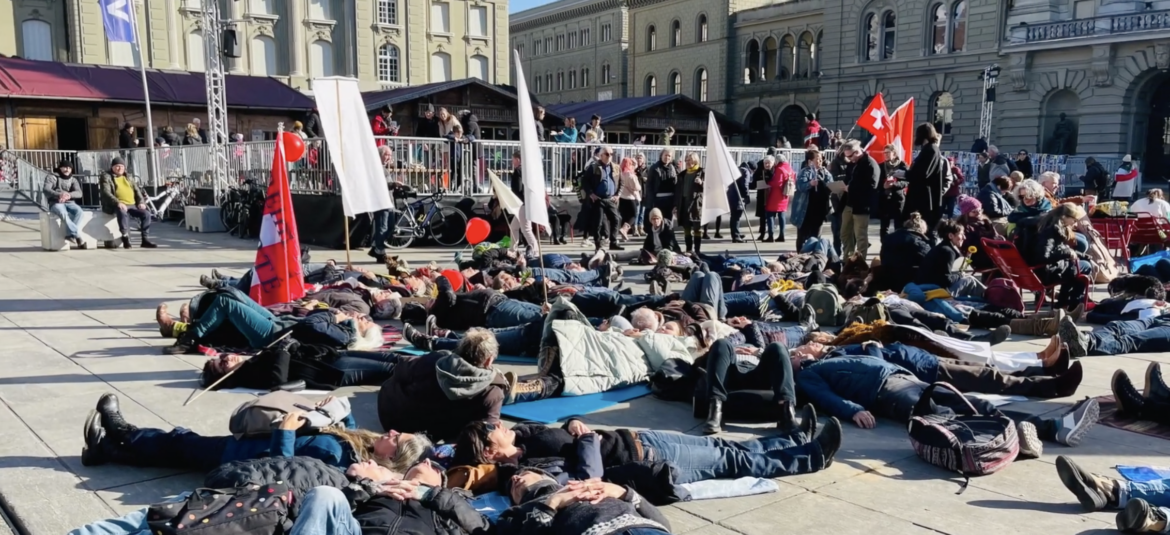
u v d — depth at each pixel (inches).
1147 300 357.7
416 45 1834.4
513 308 326.0
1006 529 162.4
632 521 132.9
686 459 182.9
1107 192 1235.2
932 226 480.1
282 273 336.5
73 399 242.1
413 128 1245.7
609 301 350.0
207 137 1128.2
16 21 1462.8
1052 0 1620.3
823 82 2044.8
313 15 1708.9
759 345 291.1
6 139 1270.9
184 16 1582.2
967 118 1770.4
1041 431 212.2
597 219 632.4
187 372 271.7
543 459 173.6
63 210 611.2
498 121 1311.5
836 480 188.4
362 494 140.9
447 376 197.9
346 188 419.2
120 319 361.1
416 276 430.0
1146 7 1528.1
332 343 272.5
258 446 179.5
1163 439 215.5
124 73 1371.8
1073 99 1614.2
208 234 757.3
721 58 2442.2
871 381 229.5
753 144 2409.0
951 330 321.4
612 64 2942.9
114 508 169.5
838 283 427.5
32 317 364.2
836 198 568.4
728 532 160.9
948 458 190.5
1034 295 448.1
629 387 258.8
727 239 771.4
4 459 195.0
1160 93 1569.9
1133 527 156.6
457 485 168.6
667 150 765.3
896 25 1881.2
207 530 127.6
